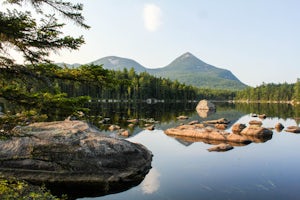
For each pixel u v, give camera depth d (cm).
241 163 2005
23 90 602
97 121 4081
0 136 601
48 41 564
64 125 1955
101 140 1772
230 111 8288
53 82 639
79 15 616
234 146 2630
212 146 2617
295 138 3142
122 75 12106
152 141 2870
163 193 1430
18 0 591
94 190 1476
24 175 1480
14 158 659
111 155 1697
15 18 515
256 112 7800
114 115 5656
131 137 3102
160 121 4888
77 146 1641
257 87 19425
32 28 543
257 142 2867
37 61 617
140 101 12594
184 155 2244
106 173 1563
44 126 1900
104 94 10994
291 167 1909
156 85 13912
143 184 1572
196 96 18600
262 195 1401
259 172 1791
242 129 3728
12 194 774
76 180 1479
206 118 5738
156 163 1994
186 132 3194
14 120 593
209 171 1808
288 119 5603
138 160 1811
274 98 17962
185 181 1608
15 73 593
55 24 567
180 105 11288
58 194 1462
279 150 2466
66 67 642
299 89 14188
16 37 527
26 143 1622
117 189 1509
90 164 1582
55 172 1513
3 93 556
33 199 923
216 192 1441
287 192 1445
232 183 1577
